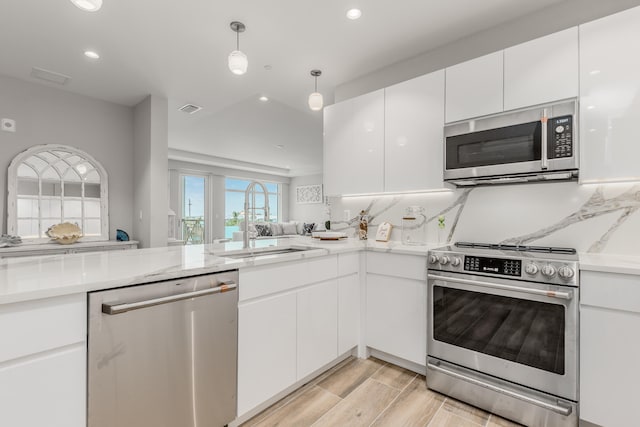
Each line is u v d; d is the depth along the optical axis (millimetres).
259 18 2232
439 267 1959
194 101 3826
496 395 1733
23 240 3219
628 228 1774
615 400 1433
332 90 3502
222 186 9234
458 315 1883
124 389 1182
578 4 2020
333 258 2178
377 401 1865
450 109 2219
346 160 2848
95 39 2494
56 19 2238
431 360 1986
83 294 1087
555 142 1724
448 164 2131
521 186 2141
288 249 2396
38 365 996
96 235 3684
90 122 3680
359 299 2422
